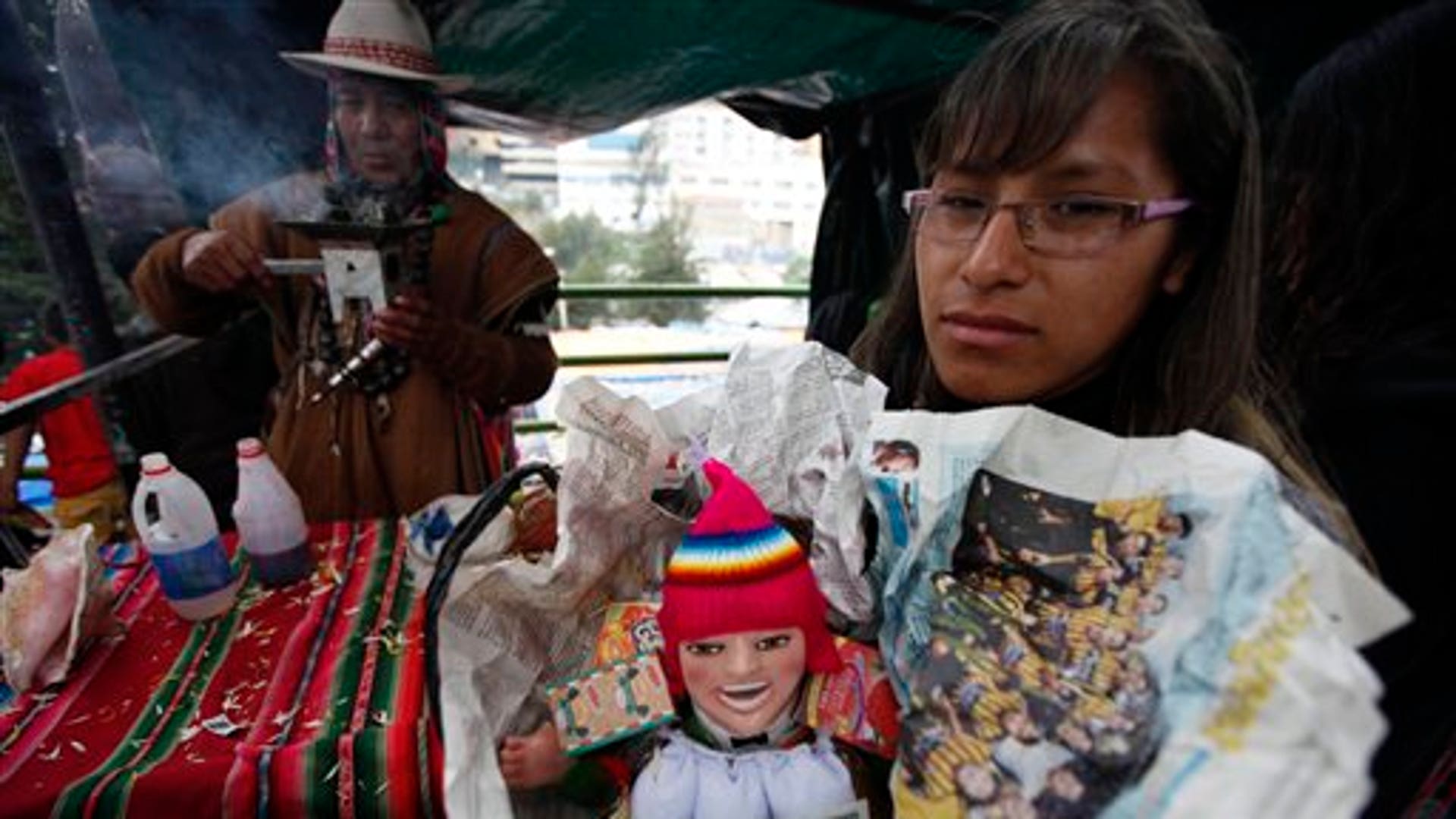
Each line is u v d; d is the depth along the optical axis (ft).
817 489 2.50
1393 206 2.07
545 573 2.50
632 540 2.74
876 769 2.31
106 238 4.99
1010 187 1.81
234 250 4.20
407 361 4.46
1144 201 1.74
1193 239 1.87
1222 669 1.38
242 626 3.06
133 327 5.33
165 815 2.18
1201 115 1.71
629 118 8.25
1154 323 2.02
